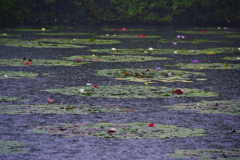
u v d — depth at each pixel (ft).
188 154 28.55
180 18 224.53
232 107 42.14
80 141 31.14
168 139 31.78
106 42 117.29
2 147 29.63
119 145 30.35
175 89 50.65
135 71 64.49
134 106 42.50
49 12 211.61
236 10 218.18
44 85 52.85
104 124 35.63
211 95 47.75
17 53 87.15
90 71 64.90
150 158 27.86
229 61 80.38
